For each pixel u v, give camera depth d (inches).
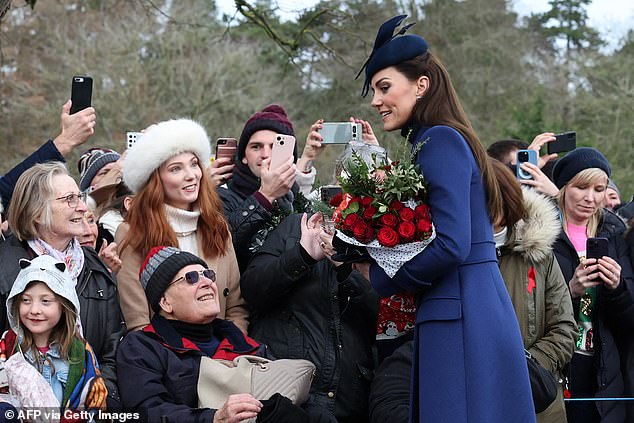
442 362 139.9
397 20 149.3
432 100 145.3
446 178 138.2
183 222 181.9
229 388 157.8
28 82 812.6
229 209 199.9
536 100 691.4
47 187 169.3
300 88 799.7
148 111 764.6
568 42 947.3
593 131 748.0
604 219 219.3
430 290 142.0
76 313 156.2
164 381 159.6
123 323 173.2
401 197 139.9
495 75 839.1
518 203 149.6
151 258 169.8
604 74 808.3
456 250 136.3
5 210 191.6
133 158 181.8
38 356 153.3
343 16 375.6
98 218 211.5
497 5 870.4
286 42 357.7
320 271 179.8
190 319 165.2
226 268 183.3
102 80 775.7
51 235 169.5
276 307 180.2
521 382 141.4
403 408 162.6
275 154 189.8
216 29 825.5
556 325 184.5
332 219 153.9
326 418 164.7
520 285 182.7
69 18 831.1
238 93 784.9
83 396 152.7
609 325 202.2
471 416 138.4
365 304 180.1
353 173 143.3
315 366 173.8
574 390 201.8
